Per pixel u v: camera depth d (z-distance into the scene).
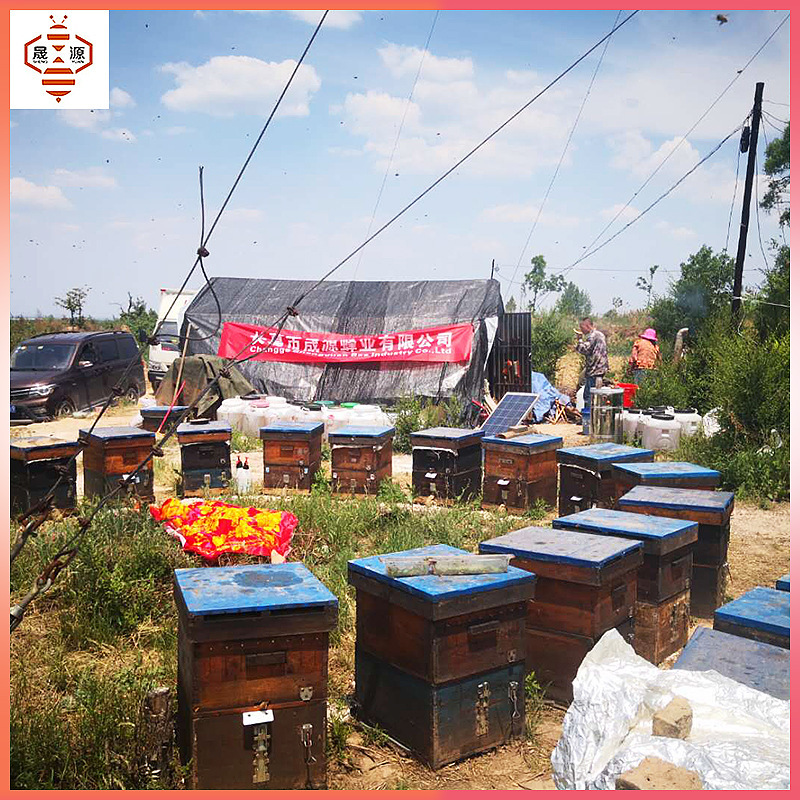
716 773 3.29
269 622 4.25
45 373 19.25
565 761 3.88
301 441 11.34
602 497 9.21
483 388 19.09
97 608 6.73
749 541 10.03
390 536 9.04
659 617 6.06
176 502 8.12
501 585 4.85
